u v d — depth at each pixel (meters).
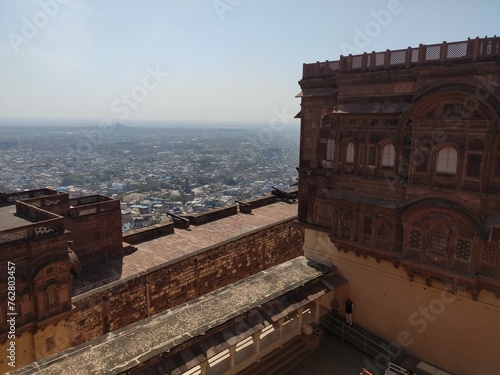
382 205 18.56
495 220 15.02
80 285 23.69
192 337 14.83
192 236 33.22
